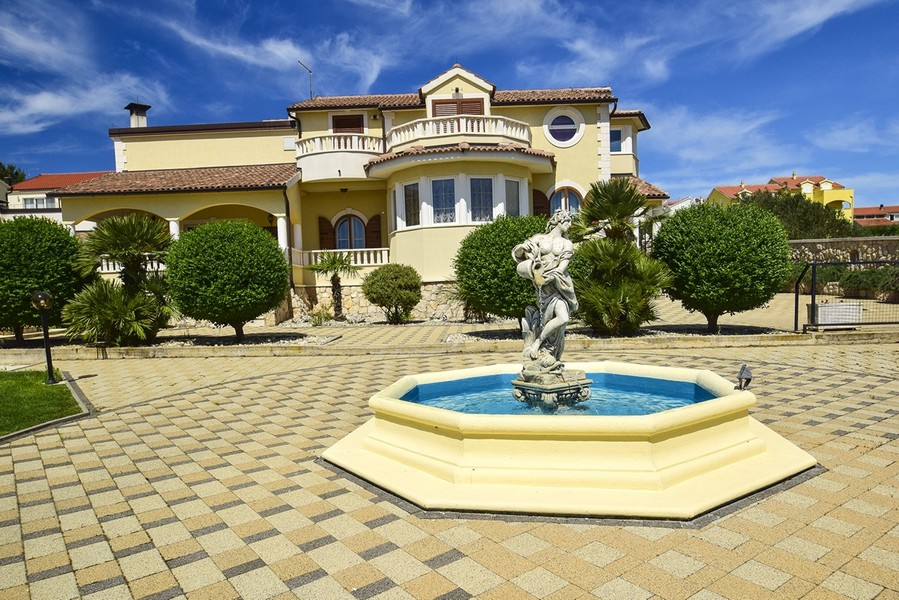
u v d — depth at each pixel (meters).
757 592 3.49
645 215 14.73
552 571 3.82
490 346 13.80
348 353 13.88
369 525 4.64
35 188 44.84
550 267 6.56
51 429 8.05
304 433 7.54
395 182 22.19
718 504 4.66
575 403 6.55
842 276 24.02
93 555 4.31
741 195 42.78
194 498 5.38
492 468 5.07
